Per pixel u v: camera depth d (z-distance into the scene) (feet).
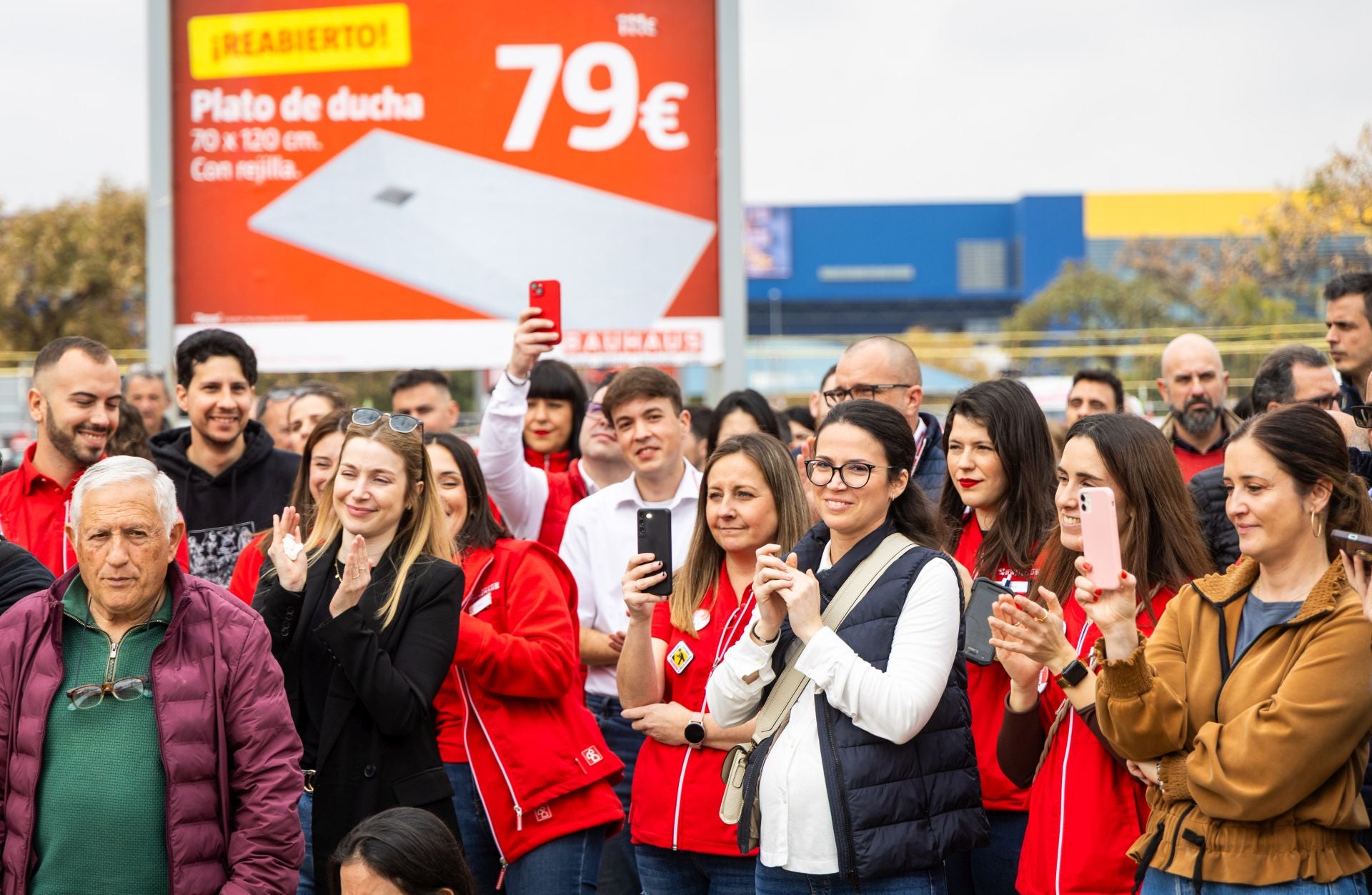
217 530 17.75
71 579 11.23
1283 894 9.66
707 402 24.64
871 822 10.61
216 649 11.14
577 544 17.34
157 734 10.93
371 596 12.68
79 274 89.25
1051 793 11.45
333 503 13.33
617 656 16.81
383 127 23.75
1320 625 9.77
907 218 248.73
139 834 10.82
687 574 14.07
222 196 23.81
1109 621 10.32
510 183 23.68
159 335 23.76
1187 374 21.13
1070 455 12.09
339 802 12.27
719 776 13.16
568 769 13.75
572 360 23.62
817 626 10.95
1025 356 76.33
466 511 14.64
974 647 11.51
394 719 12.03
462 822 13.88
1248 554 10.21
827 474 11.47
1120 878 11.07
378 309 23.88
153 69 23.67
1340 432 10.23
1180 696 10.36
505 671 13.33
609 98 23.58
